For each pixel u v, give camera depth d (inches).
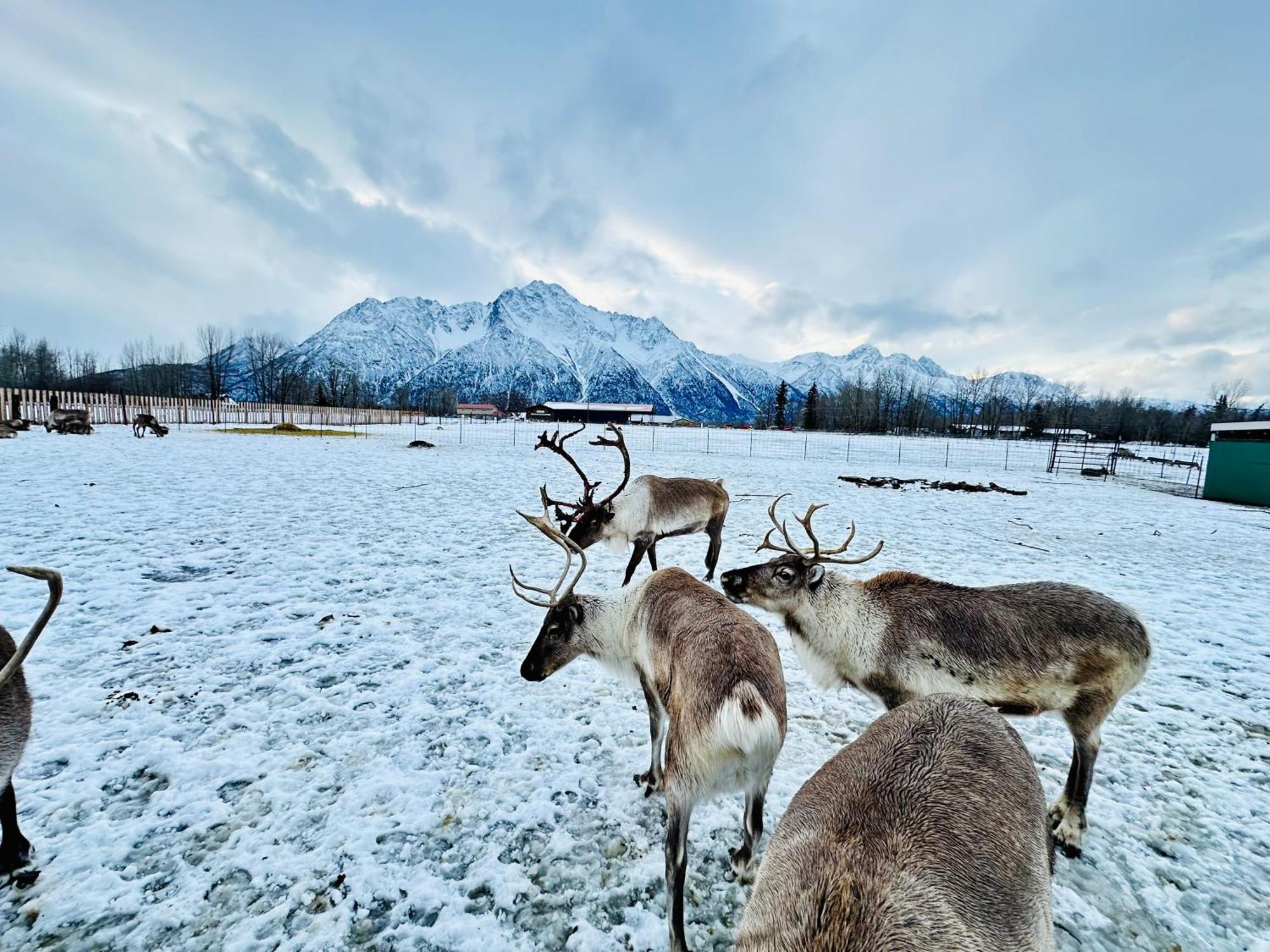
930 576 346.0
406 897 110.7
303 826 127.8
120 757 148.7
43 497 473.1
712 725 101.1
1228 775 160.1
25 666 194.1
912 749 82.8
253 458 845.8
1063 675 128.7
